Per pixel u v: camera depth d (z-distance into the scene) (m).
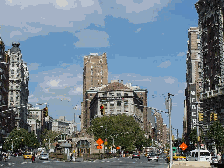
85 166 60.84
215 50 97.81
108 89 188.75
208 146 99.44
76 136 149.62
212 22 100.12
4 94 168.50
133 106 185.12
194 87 167.12
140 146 162.88
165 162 80.31
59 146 133.25
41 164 69.50
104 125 134.12
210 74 100.06
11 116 190.62
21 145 173.50
